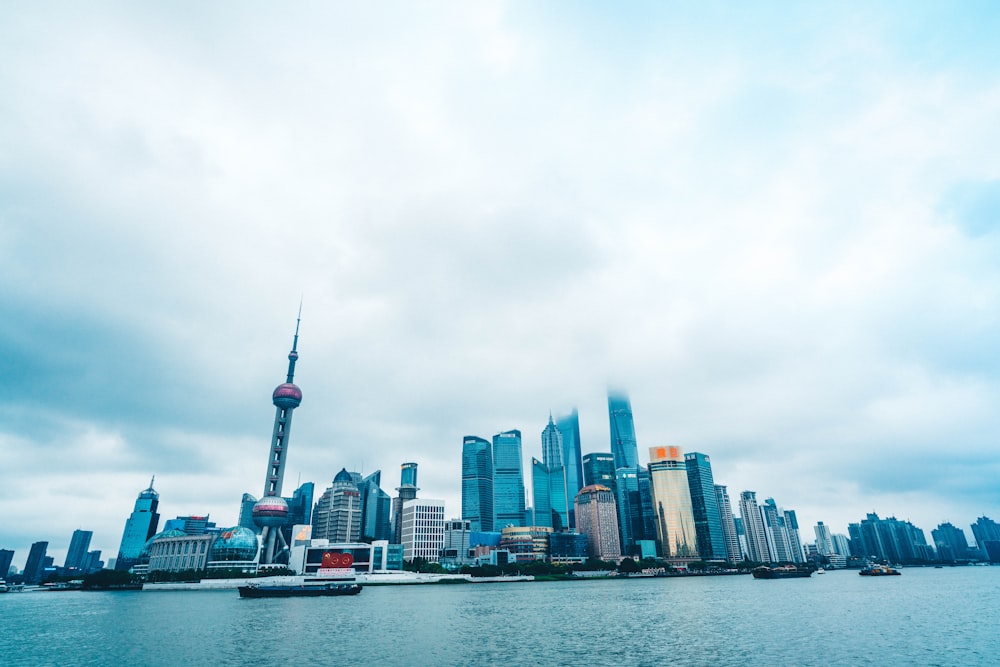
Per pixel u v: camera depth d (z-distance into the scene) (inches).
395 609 7682.1
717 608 7160.4
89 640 4877.0
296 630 5374.0
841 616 5979.3
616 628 5275.6
